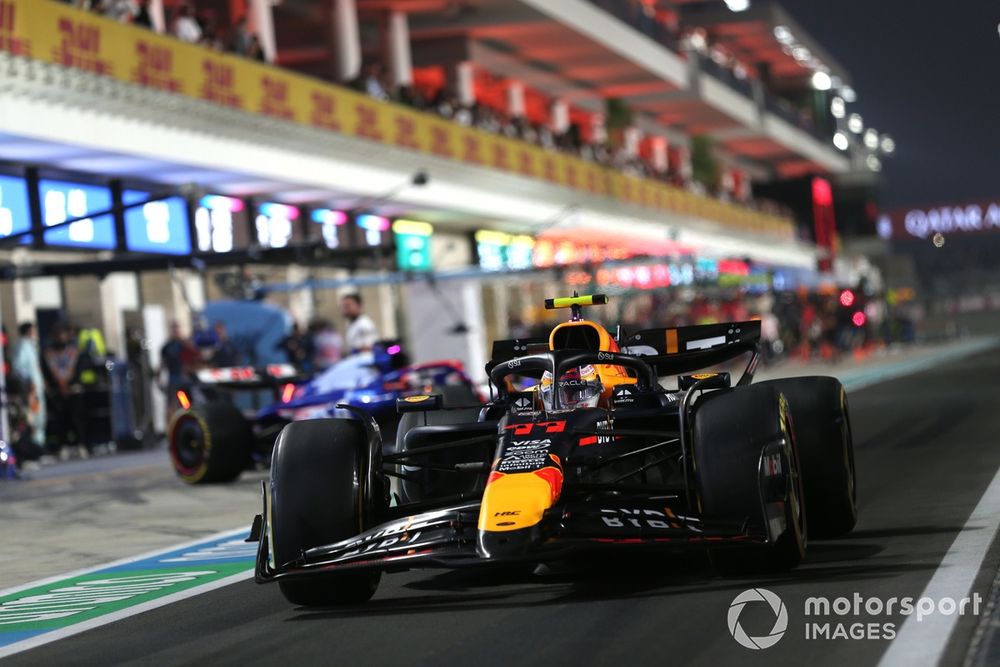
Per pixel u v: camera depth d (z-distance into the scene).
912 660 11.49
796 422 17.58
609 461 15.79
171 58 46.69
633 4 104.00
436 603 15.16
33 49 40.16
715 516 14.68
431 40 92.56
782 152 158.12
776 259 129.62
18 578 20.94
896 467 26.41
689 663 11.84
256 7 70.88
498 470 14.48
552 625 13.52
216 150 50.25
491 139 72.19
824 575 15.18
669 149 141.25
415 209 68.62
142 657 13.73
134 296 58.41
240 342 52.25
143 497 32.16
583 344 18.11
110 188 49.91
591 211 84.75
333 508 14.98
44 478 40.28
